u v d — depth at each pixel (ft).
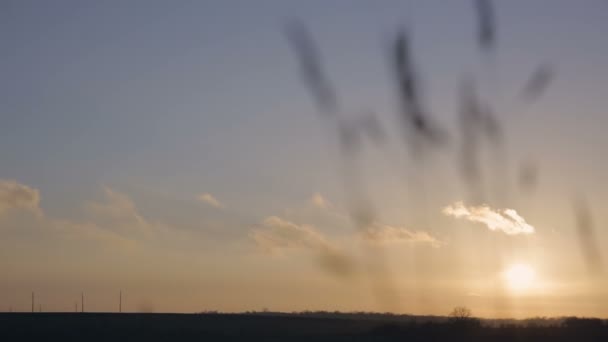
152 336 257.96
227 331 284.82
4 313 463.42
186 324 351.67
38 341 238.68
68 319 387.96
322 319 382.22
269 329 300.81
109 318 407.23
